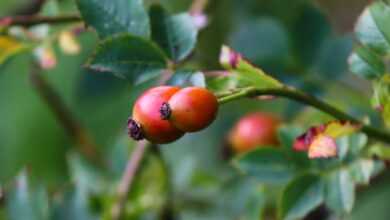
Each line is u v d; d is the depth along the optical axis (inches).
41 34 18.9
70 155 22.5
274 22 21.3
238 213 21.5
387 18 15.0
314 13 20.9
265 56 21.1
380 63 15.0
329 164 16.5
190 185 22.2
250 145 21.4
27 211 18.6
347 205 16.2
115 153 21.6
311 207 16.4
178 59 15.1
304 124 19.6
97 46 14.7
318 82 20.6
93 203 19.7
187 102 12.9
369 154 16.5
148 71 14.9
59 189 19.6
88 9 15.3
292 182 16.4
